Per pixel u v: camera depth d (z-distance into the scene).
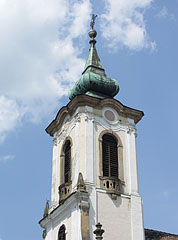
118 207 51.84
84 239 48.22
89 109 55.78
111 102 56.91
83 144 53.66
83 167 52.38
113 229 50.50
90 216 49.84
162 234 58.44
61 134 58.31
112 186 52.31
